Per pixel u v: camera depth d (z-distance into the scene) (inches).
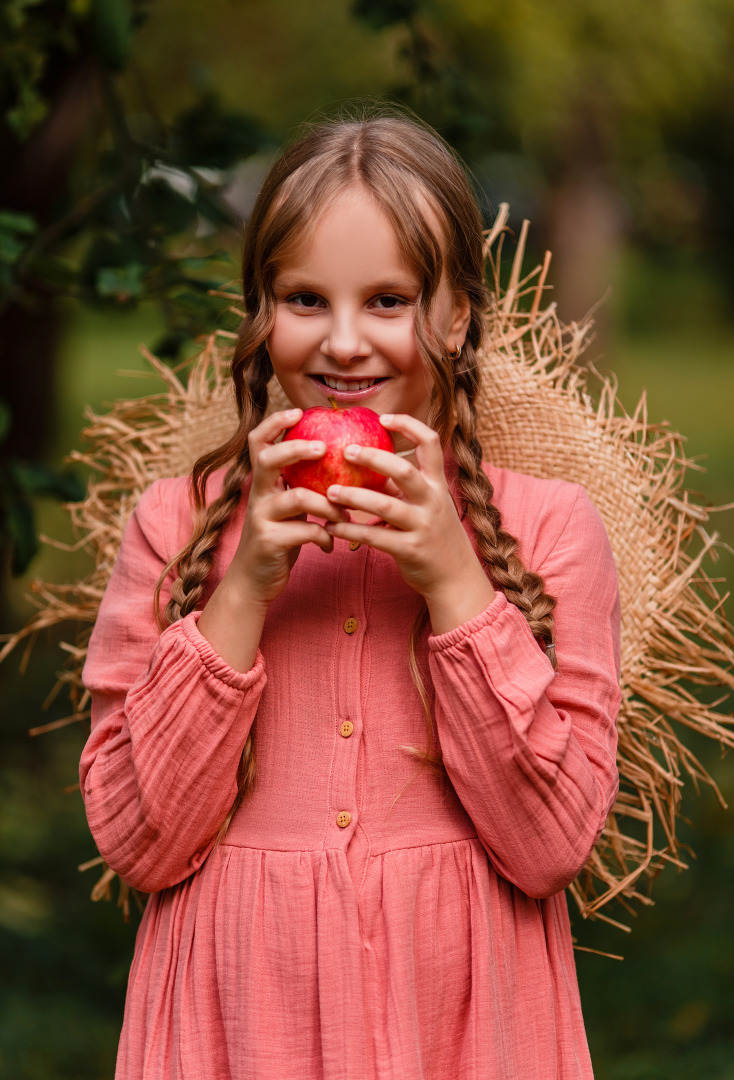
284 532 60.1
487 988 61.9
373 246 62.2
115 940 151.0
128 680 68.8
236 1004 62.4
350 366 63.8
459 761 61.7
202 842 64.3
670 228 997.8
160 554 71.2
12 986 140.7
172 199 110.1
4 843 177.5
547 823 61.5
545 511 70.3
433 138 68.5
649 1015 134.0
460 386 70.2
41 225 158.6
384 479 61.8
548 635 65.4
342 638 66.5
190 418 83.5
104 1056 129.1
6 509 108.3
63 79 136.0
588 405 80.1
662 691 78.5
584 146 545.0
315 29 265.4
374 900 62.1
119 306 102.3
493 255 87.4
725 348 861.8
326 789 64.1
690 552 289.3
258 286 65.7
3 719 214.4
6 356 221.6
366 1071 60.1
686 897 154.8
